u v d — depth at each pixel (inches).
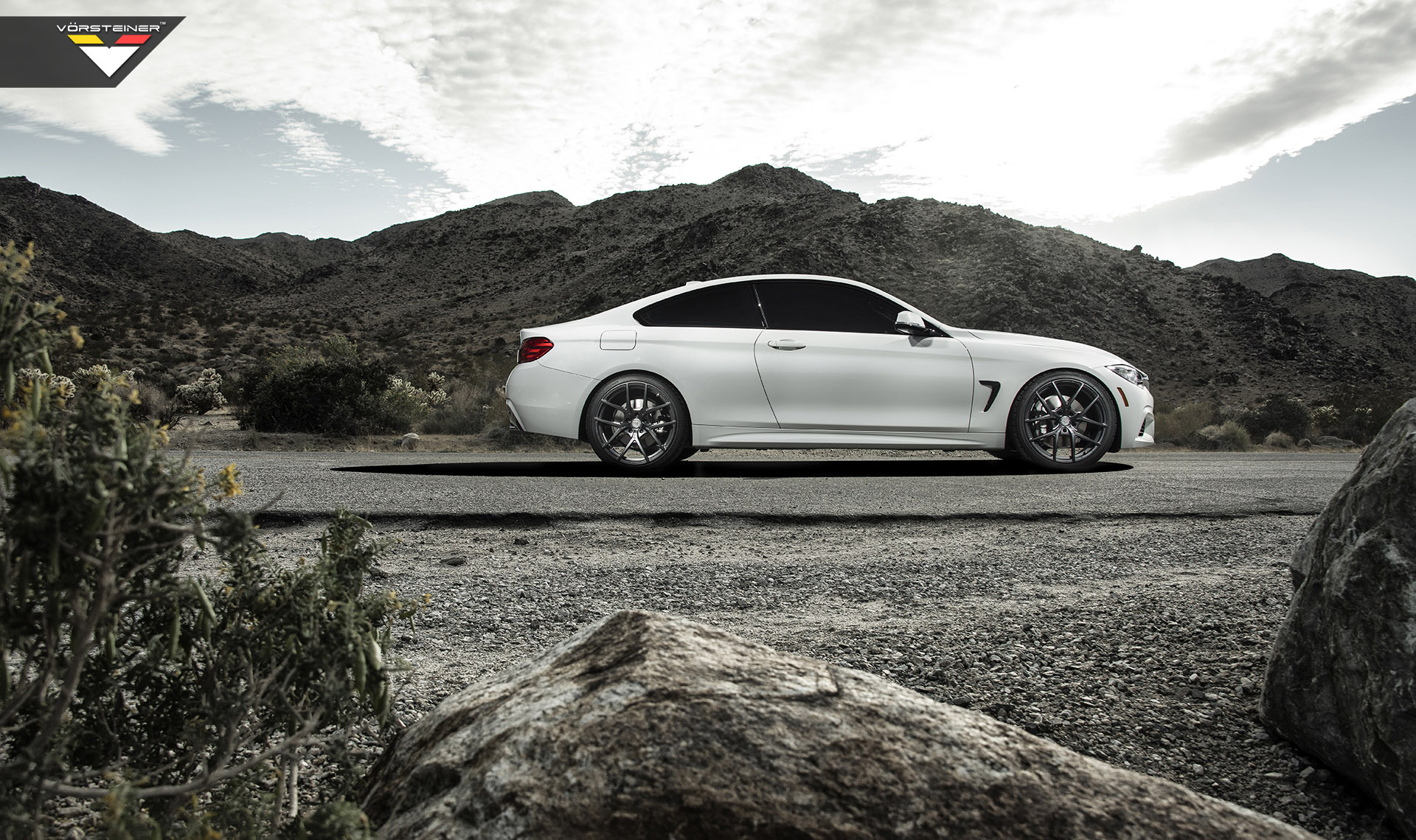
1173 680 91.7
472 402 631.8
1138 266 2559.1
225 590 47.8
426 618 111.8
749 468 287.0
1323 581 70.2
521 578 133.1
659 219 5132.9
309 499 188.9
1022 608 118.0
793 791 41.8
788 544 159.6
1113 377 274.4
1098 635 106.0
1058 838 41.3
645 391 261.6
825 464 306.5
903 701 49.1
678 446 261.6
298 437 484.1
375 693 45.9
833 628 109.1
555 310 3604.8
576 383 261.4
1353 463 359.6
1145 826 42.4
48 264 4500.5
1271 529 176.4
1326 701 69.3
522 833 40.9
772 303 268.8
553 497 201.3
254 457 313.4
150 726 46.9
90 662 44.3
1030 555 152.0
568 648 57.6
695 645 53.1
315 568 48.9
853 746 44.6
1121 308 2294.5
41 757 36.0
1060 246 2496.3
